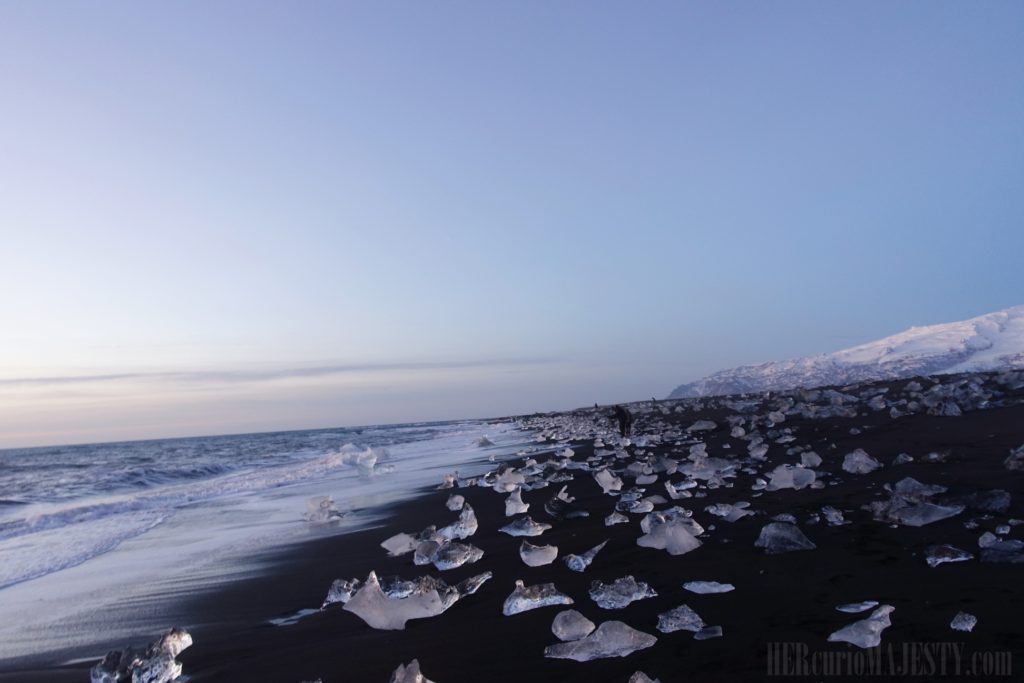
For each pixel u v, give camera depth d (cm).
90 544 920
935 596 355
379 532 818
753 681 277
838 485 725
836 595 377
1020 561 396
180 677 374
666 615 360
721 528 586
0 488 2081
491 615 419
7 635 509
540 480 1089
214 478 2016
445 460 1914
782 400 2427
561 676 308
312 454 2905
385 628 422
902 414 1348
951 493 584
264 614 507
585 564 509
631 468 1033
